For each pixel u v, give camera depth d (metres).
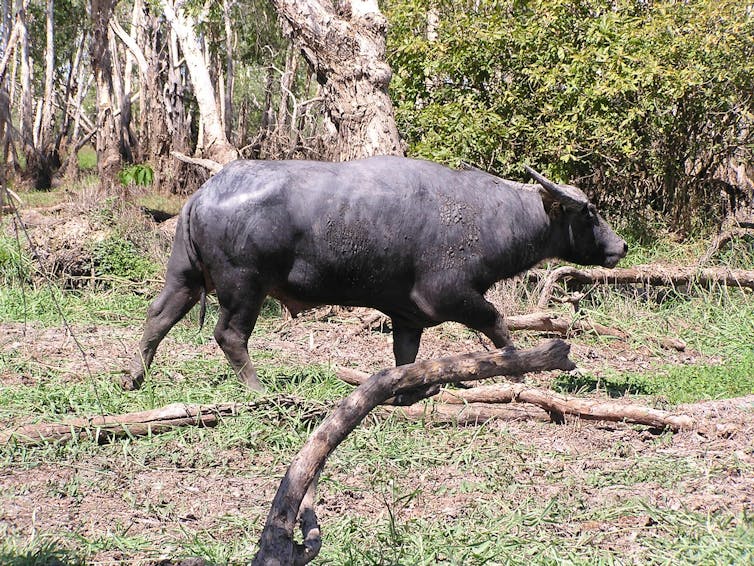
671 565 4.41
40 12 33.22
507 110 14.46
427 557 4.52
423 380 4.23
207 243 7.05
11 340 9.25
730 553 4.49
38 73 39.19
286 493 3.78
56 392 7.12
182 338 9.92
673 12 14.38
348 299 7.21
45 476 5.61
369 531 4.87
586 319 10.92
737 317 11.47
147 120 32.53
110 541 4.66
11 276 12.03
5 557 4.31
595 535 4.78
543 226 7.50
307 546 3.83
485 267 7.23
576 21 14.37
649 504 5.25
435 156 13.51
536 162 14.34
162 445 6.20
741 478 5.68
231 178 7.05
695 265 12.94
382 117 11.40
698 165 16.03
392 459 6.04
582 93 13.72
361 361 9.19
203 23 21.86
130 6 35.91
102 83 28.61
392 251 6.99
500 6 14.58
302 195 6.92
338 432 3.99
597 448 6.37
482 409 6.92
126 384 7.44
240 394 7.25
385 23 11.51
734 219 14.94
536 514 5.09
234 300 7.11
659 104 14.34
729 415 6.96
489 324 7.36
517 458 6.10
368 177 7.01
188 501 5.32
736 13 14.09
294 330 10.70
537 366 4.42
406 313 7.33
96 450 6.08
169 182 24.80
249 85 36.00
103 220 13.35
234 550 4.61
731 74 14.02
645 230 14.62
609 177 14.98
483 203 7.23
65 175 30.92
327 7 11.28
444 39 14.56
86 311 11.10
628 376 8.74
